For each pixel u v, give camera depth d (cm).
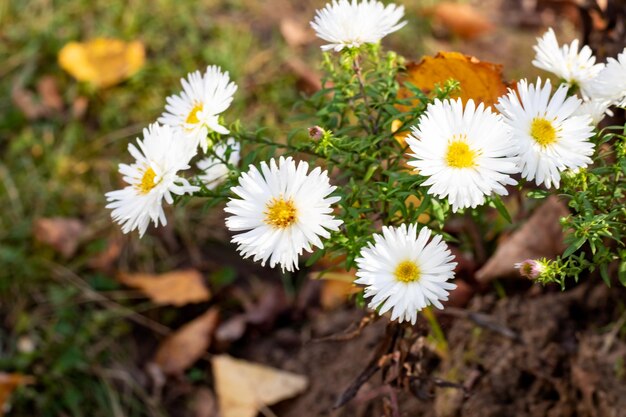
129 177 37
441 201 37
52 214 66
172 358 59
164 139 36
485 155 33
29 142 69
